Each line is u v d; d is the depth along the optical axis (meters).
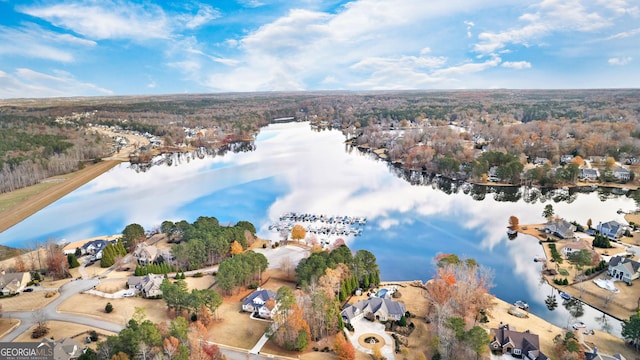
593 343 104.81
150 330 89.00
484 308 115.19
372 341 105.19
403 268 158.50
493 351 101.12
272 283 139.75
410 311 121.25
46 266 152.75
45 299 127.25
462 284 116.12
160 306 122.31
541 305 128.38
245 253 141.50
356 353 99.94
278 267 153.12
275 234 194.75
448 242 183.75
